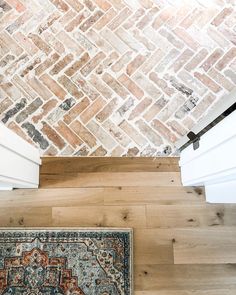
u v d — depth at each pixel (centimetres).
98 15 248
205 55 238
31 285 182
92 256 188
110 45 240
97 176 206
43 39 240
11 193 199
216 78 232
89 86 230
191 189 203
